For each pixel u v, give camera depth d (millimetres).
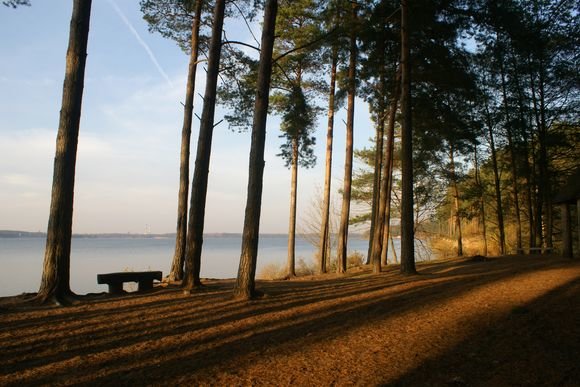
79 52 9086
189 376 4926
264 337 6535
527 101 25062
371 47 16484
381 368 5242
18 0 9211
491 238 35000
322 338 6488
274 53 19672
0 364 5195
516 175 27234
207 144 11312
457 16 14703
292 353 5793
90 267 34375
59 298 8727
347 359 5566
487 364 5262
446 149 26703
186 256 11023
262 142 9844
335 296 10172
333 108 20938
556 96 24359
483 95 23594
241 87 15578
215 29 11672
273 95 19734
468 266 17281
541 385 4574
